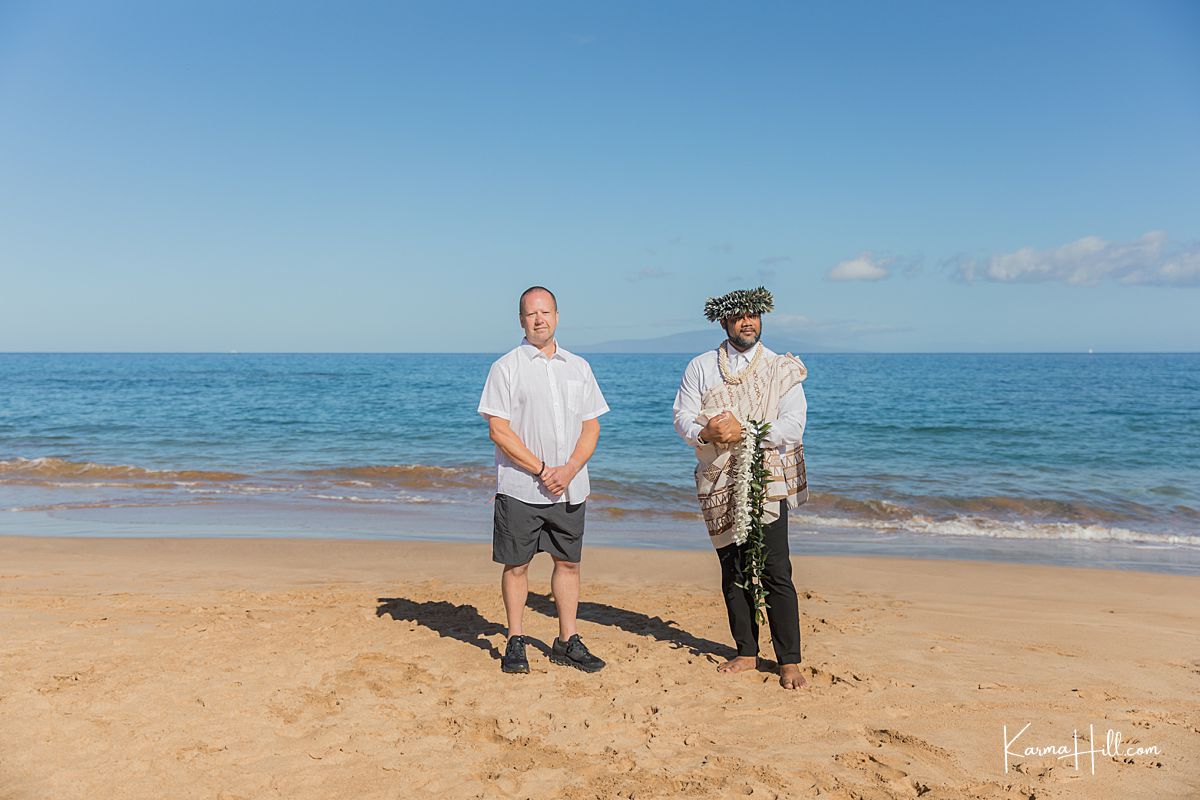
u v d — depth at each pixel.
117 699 3.54
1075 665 4.28
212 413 26.83
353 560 7.37
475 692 3.77
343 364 115.50
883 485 12.55
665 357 183.38
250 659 4.14
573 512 4.11
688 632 4.95
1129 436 19.22
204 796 2.72
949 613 5.48
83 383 49.41
